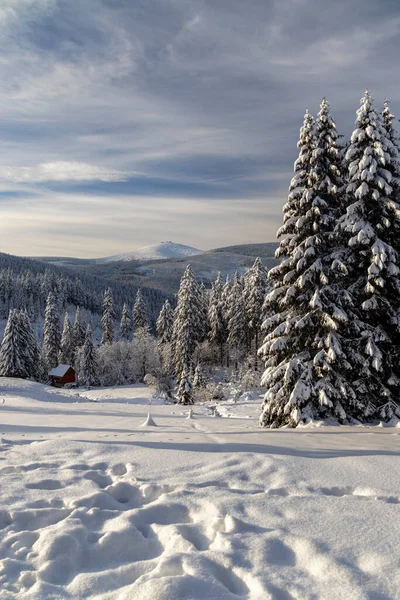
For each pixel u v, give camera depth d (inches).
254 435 357.1
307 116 608.4
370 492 185.5
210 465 230.2
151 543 150.2
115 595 118.2
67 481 209.6
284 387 584.1
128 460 244.2
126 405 1227.9
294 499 176.6
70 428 433.4
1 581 127.2
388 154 561.3
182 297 2026.3
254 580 120.3
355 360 565.3
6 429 414.9
